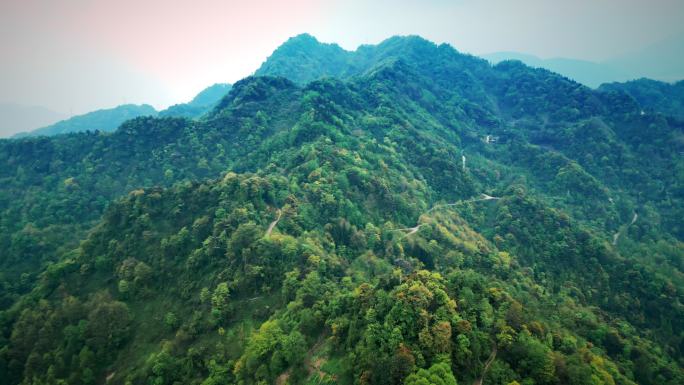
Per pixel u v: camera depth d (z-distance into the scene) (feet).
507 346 228.22
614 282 498.69
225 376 263.29
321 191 492.13
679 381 311.68
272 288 340.39
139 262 376.68
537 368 214.07
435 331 217.97
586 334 342.64
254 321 312.29
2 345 328.70
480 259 480.64
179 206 429.38
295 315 288.51
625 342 336.08
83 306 343.26
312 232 425.28
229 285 339.16
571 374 213.87
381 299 250.98
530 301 366.43
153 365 288.10
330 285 328.90
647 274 495.82
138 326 335.67
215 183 465.47
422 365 205.67
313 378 239.30
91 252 409.69
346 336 254.27
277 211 444.14
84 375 294.25
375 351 218.38
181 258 382.83
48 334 322.75
